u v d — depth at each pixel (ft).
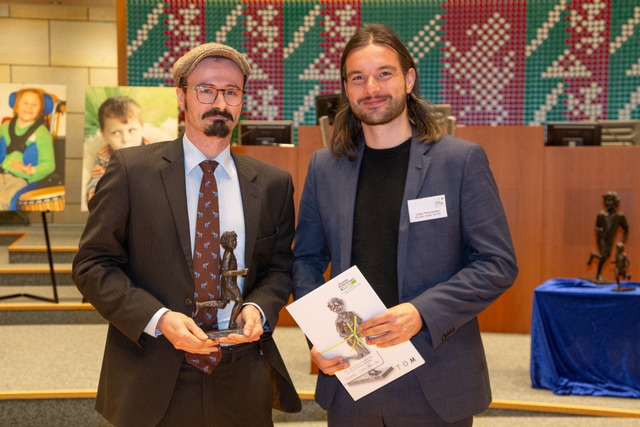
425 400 5.60
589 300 11.19
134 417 5.51
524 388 11.39
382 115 5.60
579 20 19.29
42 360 12.49
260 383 5.89
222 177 5.87
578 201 14.90
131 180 5.71
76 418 10.37
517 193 15.14
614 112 19.38
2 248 23.25
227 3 19.83
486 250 5.46
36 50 28.09
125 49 19.74
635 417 10.12
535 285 15.16
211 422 5.69
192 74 5.59
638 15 19.02
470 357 5.69
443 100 19.90
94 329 15.17
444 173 5.63
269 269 6.20
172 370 5.57
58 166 16.28
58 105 16.37
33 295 16.24
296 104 20.17
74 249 19.74
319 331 5.43
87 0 26.45
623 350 11.07
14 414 10.27
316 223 6.27
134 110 15.69
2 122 16.05
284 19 19.95
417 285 5.57
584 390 11.04
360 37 5.69
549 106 19.60
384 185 5.80
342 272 5.57
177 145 5.89
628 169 14.61
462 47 19.74
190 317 5.58
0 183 15.98
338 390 5.85
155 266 5.63
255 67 20.08
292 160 15.24
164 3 19.70
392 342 5.18
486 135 15.17
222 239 5.53
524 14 19.45
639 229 14.55
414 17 19.79
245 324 5.41
